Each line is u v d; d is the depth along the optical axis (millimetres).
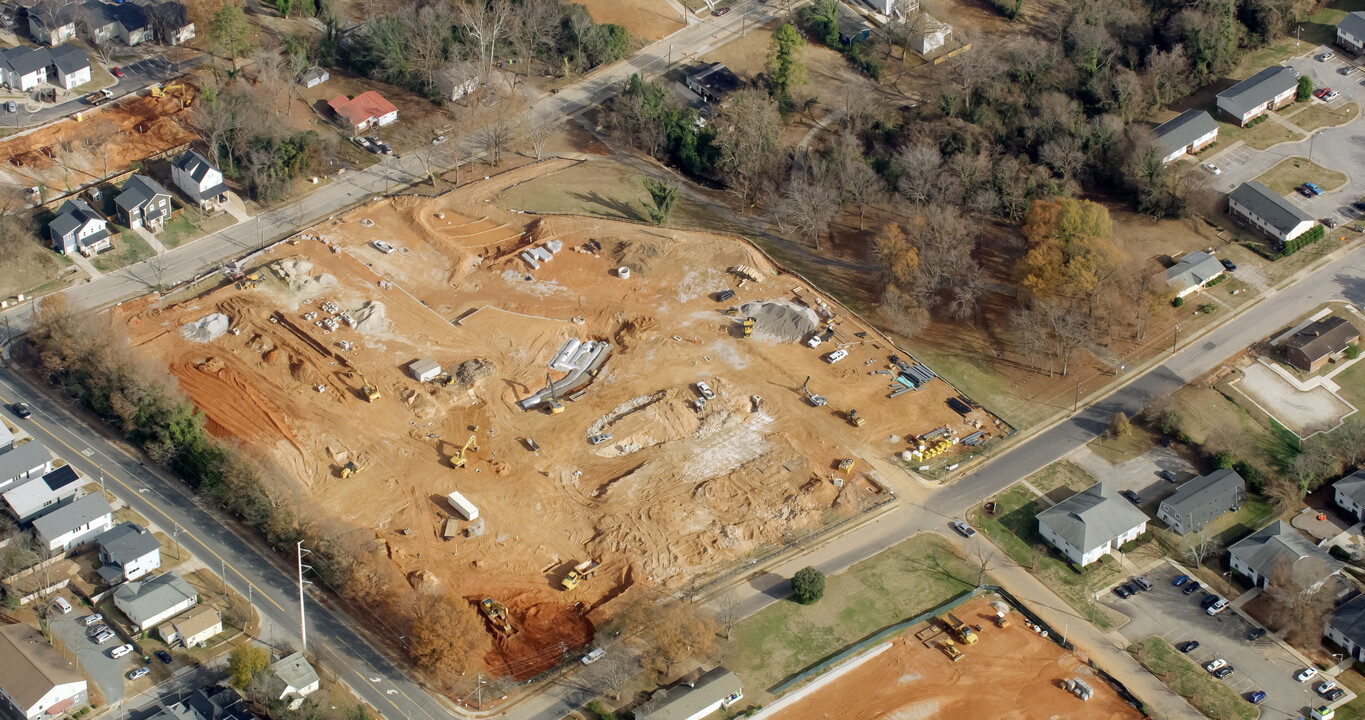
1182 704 163500
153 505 180250
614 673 159750
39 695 152000
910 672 165875
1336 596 173250
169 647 162125
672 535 181375
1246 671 167125
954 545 181750
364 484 187000
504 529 182000
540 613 171625
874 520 185000
